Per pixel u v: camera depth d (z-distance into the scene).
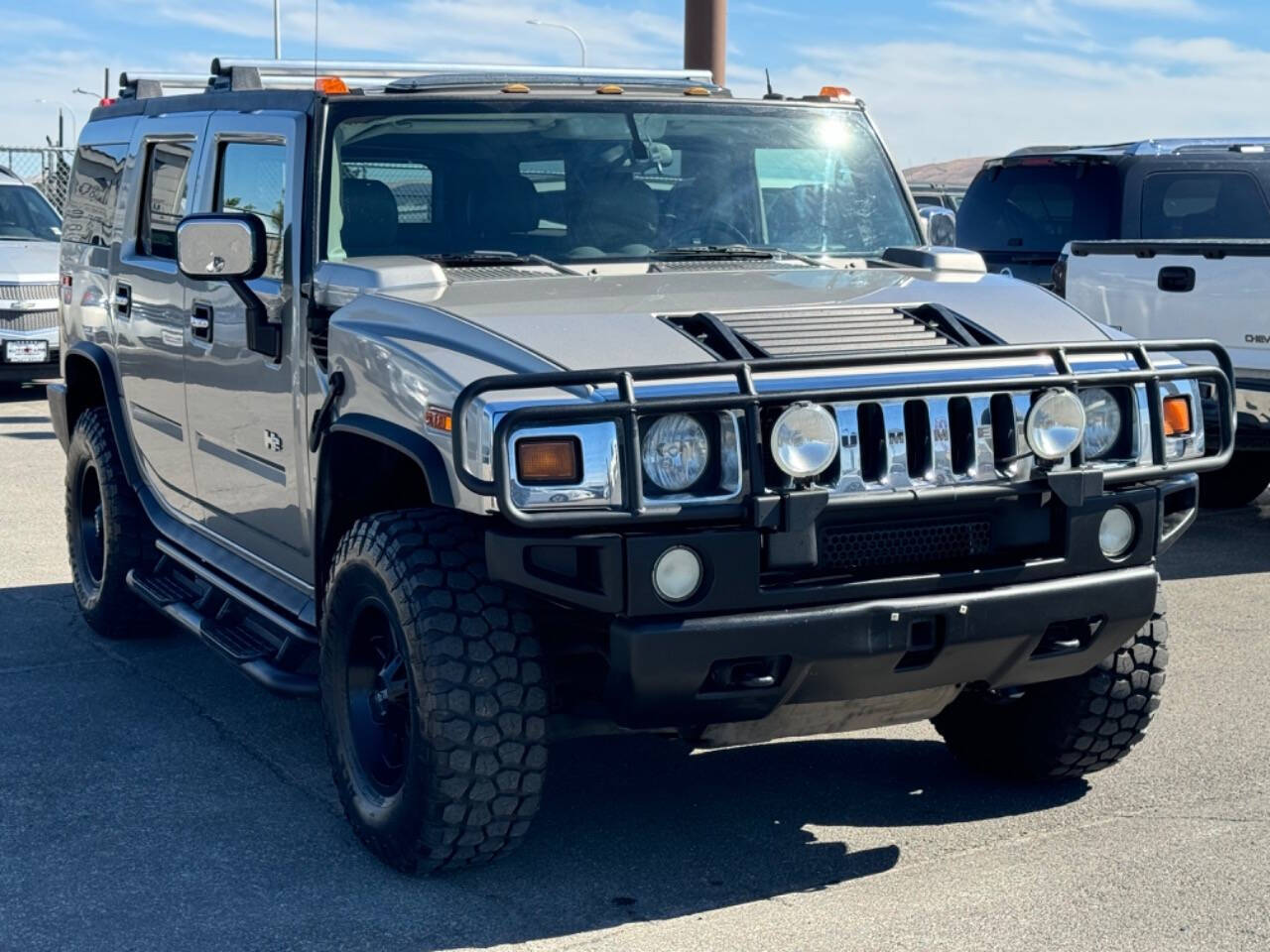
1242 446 8.40
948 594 4.05
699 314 4.29
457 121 5.23
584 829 4.73
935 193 13.37
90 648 6.79
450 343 4.18
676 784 5.11
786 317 4.36
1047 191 10.62
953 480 4.11
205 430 5.84
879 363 4.00
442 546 4.19
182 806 4.92
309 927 4.05
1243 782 5.08
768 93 5.98
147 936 4.01
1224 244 8.19
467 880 4.36
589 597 3.82
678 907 4.16
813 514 3.90
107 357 6.83
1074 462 4.21
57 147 20.75
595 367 3.94
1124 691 4.73
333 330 4.67
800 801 4.95
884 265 5.38
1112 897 4.19
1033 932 3.98
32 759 5.36
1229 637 6.91
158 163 6.46
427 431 4.11
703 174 5.47
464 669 4.05
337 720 4.55
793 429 3.86
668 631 3.81
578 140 5.35
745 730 4.22
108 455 6.72
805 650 3.93
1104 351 4.36
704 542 3.83
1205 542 8.98
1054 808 4.87
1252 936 3.94
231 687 6.21
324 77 5.28
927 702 4.36
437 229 5.14
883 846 4.58
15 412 14.28
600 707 4.32
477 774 4.08
